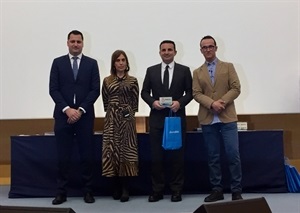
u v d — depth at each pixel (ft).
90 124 11.98
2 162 15.21
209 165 11.86
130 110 12.08
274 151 12.96
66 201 12.36
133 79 12.25
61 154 11.98
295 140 14.89
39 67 14.37
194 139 13.05
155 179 12.16
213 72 11.78
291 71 14.26
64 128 11.83
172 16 14.39
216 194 11.73
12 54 14.33
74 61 12.07
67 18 14.38
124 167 11.82
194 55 14.37
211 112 11.63
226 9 14.35
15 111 14.37
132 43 14.40
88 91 12.01
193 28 14.37
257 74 14.33
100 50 14.40
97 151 13.02
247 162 12.96
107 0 14.38
